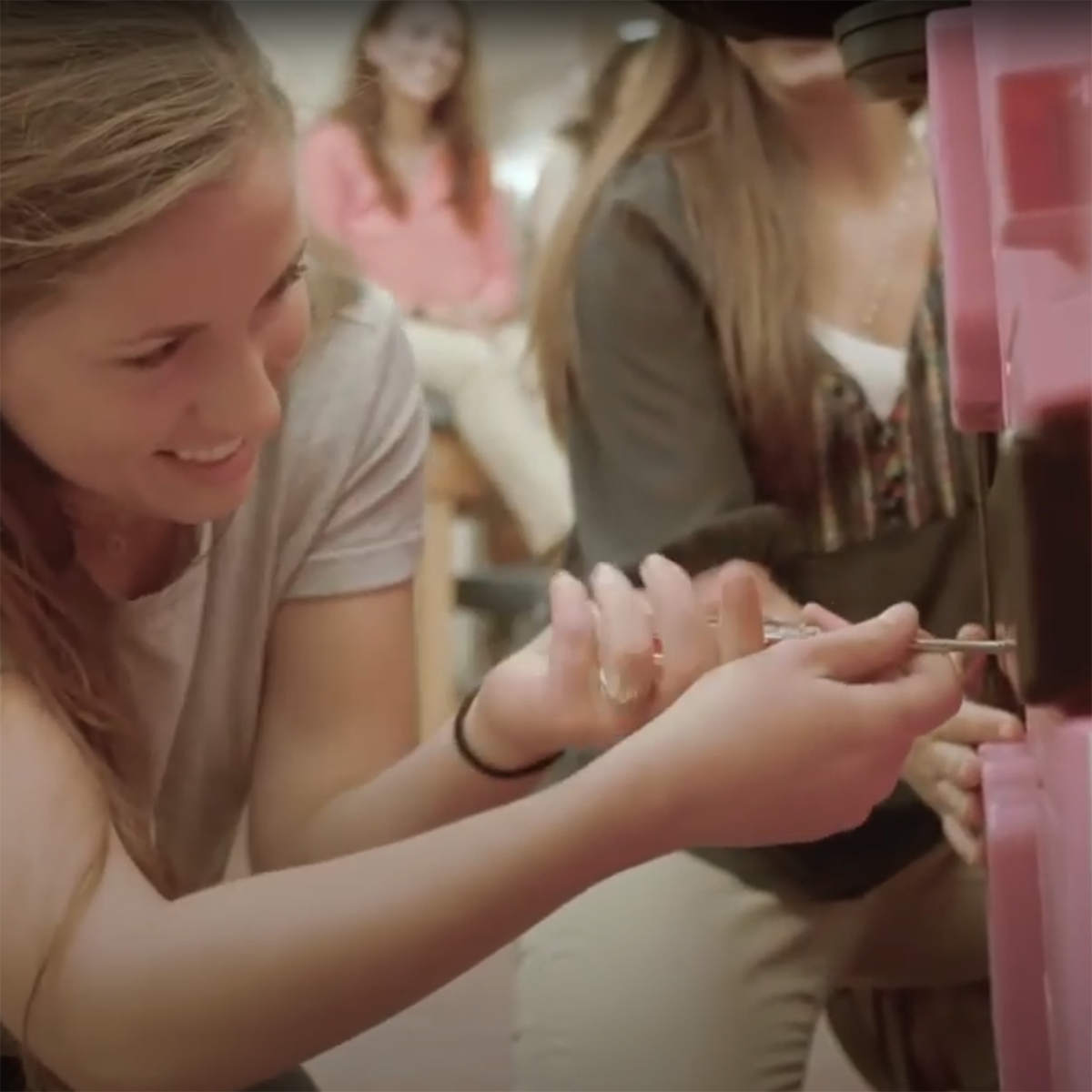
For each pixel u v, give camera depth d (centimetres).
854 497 80
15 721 49
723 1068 73
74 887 47
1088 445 35
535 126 161
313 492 67
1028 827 47
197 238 44
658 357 82
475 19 164
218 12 49
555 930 76
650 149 86
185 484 51
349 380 67
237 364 48
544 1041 75
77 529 58
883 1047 87
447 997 96
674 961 74
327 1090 88
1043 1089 47
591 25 115
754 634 47
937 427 79
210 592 65
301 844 65
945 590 79
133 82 45
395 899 43
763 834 44
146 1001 44
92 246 44
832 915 75
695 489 79
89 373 46
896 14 47
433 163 166
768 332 80
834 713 43
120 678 61
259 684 69
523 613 158
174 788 68
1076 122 34
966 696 59
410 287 168
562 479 156
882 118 82
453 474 161
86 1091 47
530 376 136
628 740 44
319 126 150
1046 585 36
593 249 85
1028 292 38
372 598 69
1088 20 34
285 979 43
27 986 46
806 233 82
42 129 44
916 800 75
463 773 59
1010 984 47
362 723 68
